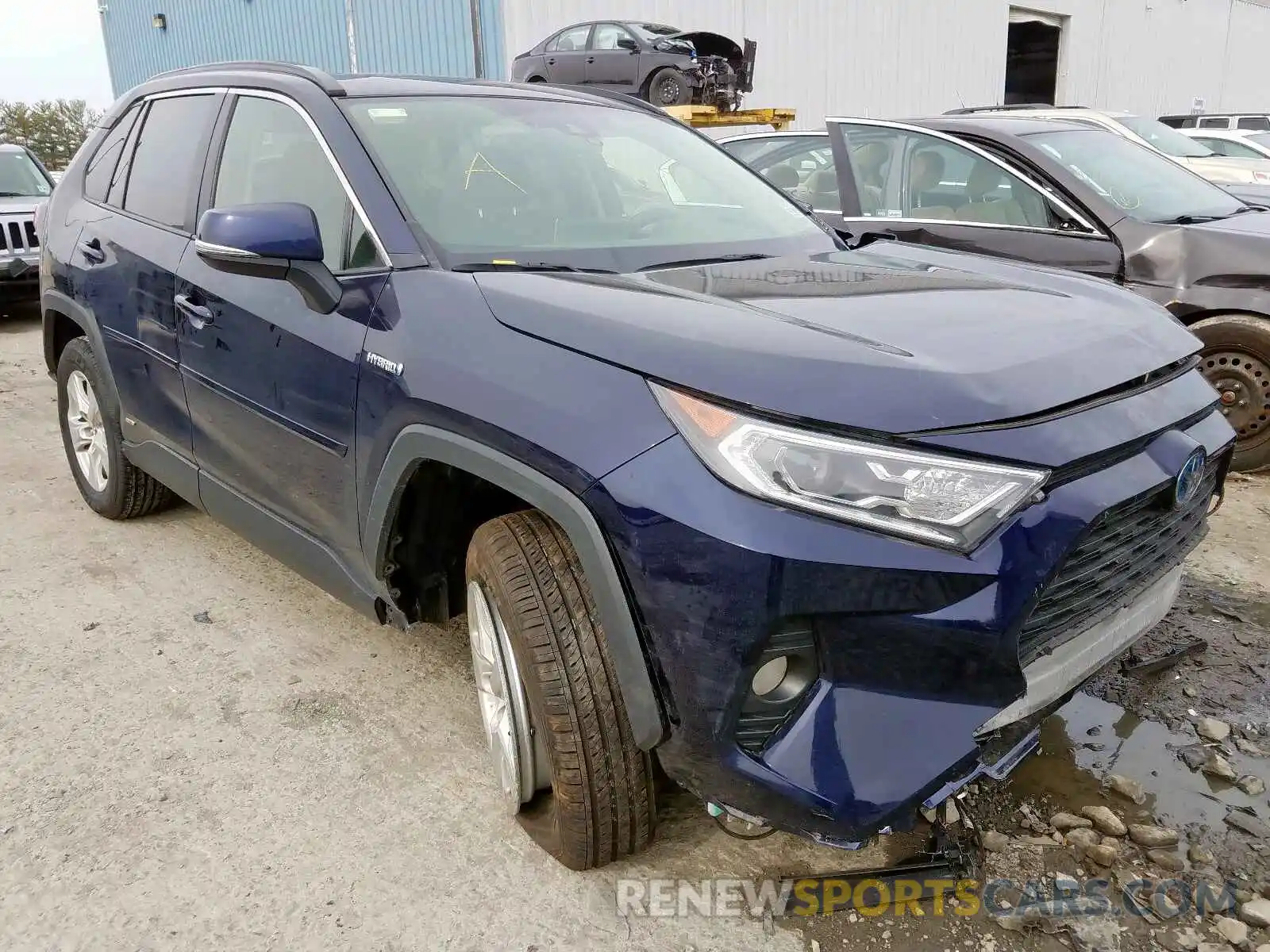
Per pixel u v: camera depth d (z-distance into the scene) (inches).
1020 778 97.9
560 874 85.4
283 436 104.3
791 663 68.3
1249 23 1391.5
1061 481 70.6
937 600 65.4
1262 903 80.7
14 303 366.0
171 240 125.6
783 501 64.9
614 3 650.8
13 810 93.8
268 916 81.0
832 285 93.0
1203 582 140.7
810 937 78.4
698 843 88.6
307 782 98.0
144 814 93.3
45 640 126.0
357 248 97.5
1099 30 1085.1
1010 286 96.8
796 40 759.7
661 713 70.7
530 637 75.4
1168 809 93.4
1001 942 77.8
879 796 65.9
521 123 119.1
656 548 67.1
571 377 74.0
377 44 683.4
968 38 934.4
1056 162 189.6
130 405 140.2
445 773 99.4
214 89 129.8
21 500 175.6
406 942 78.4
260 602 136.4
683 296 84.4
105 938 79.0
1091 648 81.2
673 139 134.0
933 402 67.6
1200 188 203.0
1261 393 174.4
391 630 129.1
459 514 93.4
